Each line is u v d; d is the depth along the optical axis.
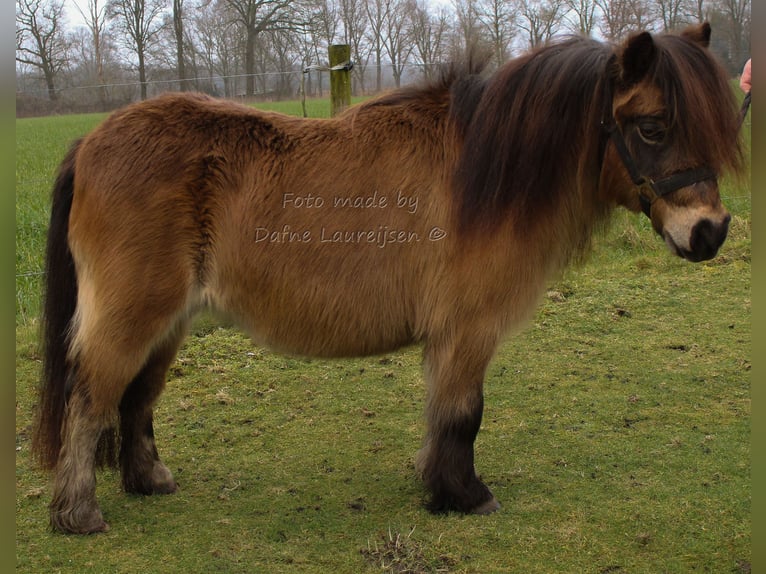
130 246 2.85
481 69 3.23
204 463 3.66
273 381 4.71
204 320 5.69
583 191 3.00
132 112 3.02
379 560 2.74
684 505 3.12
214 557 2.78
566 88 2.88
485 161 2.91
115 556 2.79
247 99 10.20
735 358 4.92
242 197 2.98
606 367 4.84
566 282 6.55
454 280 2.95
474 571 2.67
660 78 2.63
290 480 3.47
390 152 3.03
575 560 2.73
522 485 3.35
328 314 3.04
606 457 3.62
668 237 2.77
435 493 3.12
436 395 3.08
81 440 2.92
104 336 2.85
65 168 3.08
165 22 33.34
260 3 30.47
